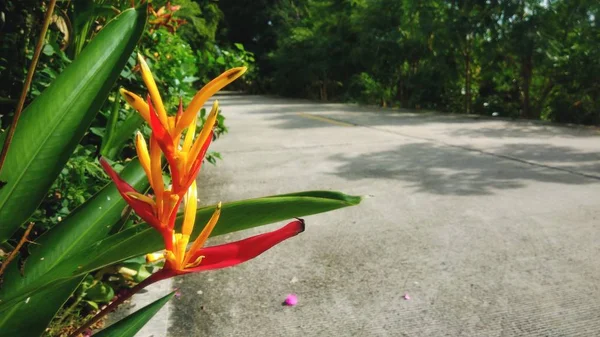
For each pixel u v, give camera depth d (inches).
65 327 78.2
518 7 435.5
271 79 1042.7
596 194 170.4
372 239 130.0
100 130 94.1
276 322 88.4
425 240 128.8
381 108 601.9
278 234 27.5
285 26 1032.2
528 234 132.3
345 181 194.9
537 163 225.3
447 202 163.3
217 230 30.4
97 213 42.8
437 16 514.6
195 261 26.9
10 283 37.5
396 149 269.0
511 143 287.4
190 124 27.0
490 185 185.3
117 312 87.4
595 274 107.1
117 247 28.6
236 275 108.0
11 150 36.0
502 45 458.3
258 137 320.5
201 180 197.9
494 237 130.3
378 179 197.3
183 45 173.9
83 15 77.3
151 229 28.5
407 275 107.9
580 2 418.9
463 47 509.4
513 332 84.7
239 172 212.8
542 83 470.6
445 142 293.7
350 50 746.8
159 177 26.1
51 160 36.6
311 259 117.2
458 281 104.7
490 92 521.7
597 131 344.2
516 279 105.3
